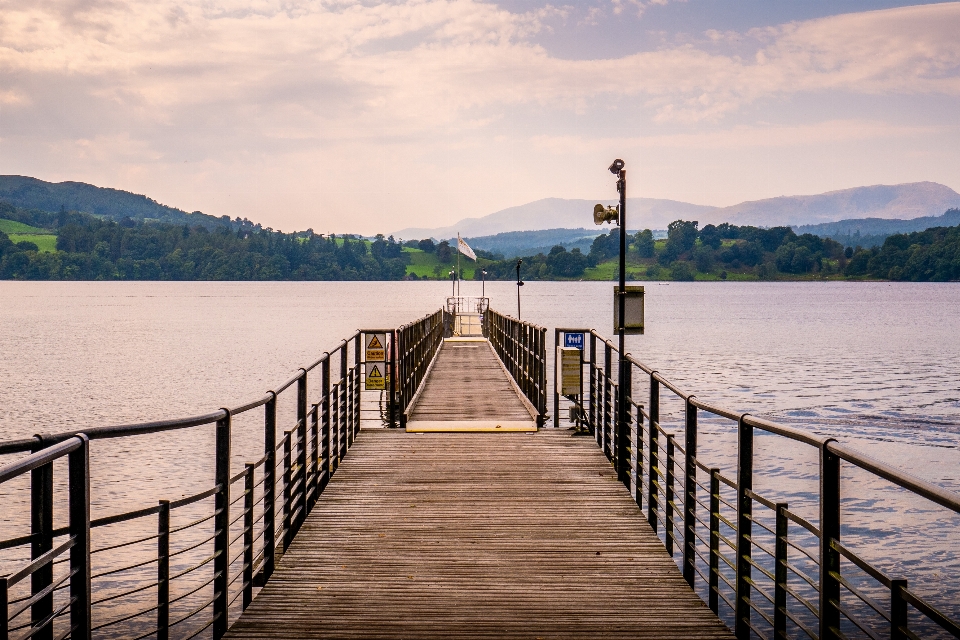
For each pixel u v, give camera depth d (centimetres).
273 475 659
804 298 16938
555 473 960
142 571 1249
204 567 1266
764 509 1591
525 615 569
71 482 388
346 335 6594
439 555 694
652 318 9381
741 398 3120
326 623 552
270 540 650
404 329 1322
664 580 639
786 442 2180
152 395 3183
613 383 966
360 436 1170
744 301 15175
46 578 361
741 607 529
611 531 758
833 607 395
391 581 635
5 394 3200
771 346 5628
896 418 2695
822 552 400
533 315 10206
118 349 5319
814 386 3497
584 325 7925
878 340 6275
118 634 1040
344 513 812
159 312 10694
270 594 607
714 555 598
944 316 9994
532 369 1441
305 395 793
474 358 2500
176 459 1928
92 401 3027
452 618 562
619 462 923
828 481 397
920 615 1137
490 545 718
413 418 1322
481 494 876
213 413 516
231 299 16038
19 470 317
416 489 895
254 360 4591
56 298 16225
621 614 572
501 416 1339
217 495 538
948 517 1521
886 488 1717
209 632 1042
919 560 1326
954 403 3025
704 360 4625
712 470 600
